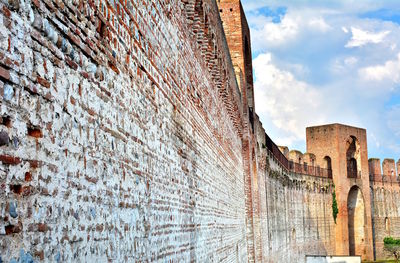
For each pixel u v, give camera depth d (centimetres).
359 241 6266
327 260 4175
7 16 350
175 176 877
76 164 450
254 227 2781
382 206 6706
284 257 4341
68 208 429
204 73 1314
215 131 1515
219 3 2877
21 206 356
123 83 597
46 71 403
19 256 350
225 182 1752
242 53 2817
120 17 595
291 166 5250
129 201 596
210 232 1294
